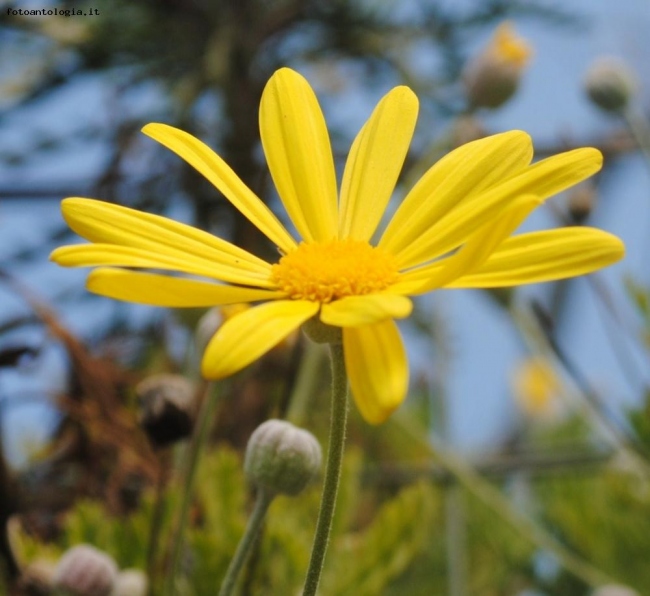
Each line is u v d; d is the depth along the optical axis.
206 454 0.25
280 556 0.24
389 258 0.18
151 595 0.22
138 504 0.27
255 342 0.15
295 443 0.19
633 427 0.27
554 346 0.27
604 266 0.16
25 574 0.23
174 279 0.16
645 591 0.28
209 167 0.18
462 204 0.18
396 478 0.28
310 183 0.19
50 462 0.26
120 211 0.17
